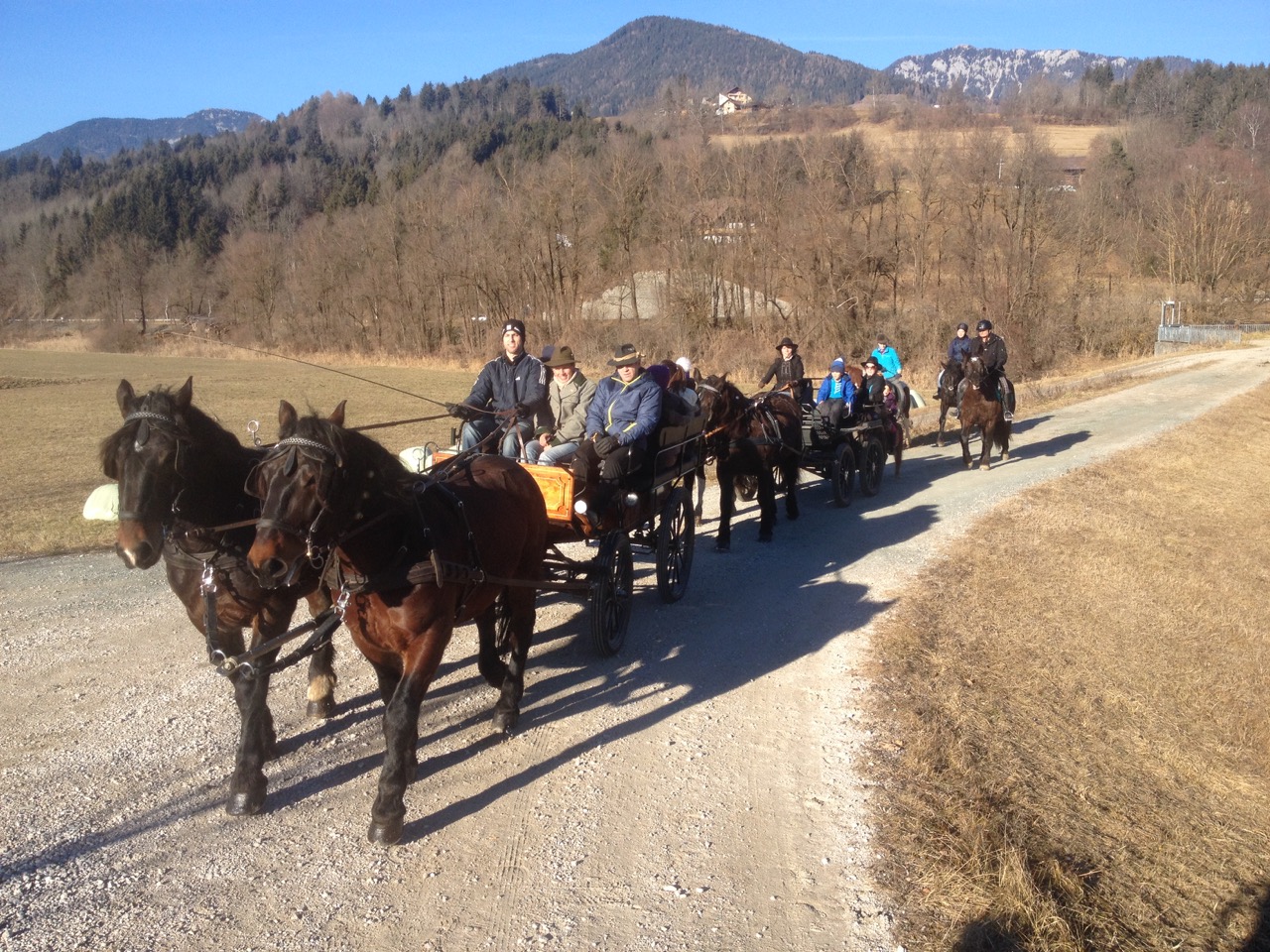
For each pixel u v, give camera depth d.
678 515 9.46
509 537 6.13
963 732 6.70
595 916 4.52
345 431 4.80
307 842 5.09
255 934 4.33
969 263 46.12
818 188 47.06
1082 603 10.42
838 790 5.70
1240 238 60.78
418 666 5.13
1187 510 15.99
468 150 112.50
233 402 33.66
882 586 10.02
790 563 10.98
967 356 18.52
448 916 4.50
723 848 5.11
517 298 54.41
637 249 51.53
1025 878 4.77
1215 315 59.12
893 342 43.53
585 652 8.02
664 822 5.36
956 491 15.59
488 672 6.77
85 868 4.78
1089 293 49.34
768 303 48.31
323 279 60.44
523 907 4.58
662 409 9.29
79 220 103.44
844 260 46.16
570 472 7.60
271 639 5.40
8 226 117.19
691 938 4.36
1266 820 6.89
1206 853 6.07
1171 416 25.64
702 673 7.58
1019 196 45.81
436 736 6.36
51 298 85.06
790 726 6.62
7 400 34.28
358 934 4.36
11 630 8.47
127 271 74.94
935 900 4.66
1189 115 114.44
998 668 8.16
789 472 13.11
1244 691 9.03
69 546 11.80
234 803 5.30
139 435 5.04
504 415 8.18
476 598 5.80
